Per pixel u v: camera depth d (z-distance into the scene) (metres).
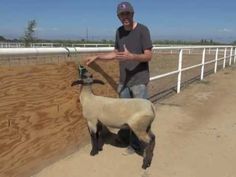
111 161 2.37
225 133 3.10
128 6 2.28
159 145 2.73
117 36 2.45
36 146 2.13
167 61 11.24
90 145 2.61
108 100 2.27
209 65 9.95
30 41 18.81
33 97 2.08
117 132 2.85
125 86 2.49
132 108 2.18
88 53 2.60
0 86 1.83
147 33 2.33
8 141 1.91
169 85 5.73
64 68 2.34
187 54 15.23
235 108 4.08
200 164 2.41
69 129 2.44
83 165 2.28
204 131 3.13
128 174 2.21
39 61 2.20
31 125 2.08
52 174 2.13
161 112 3.74
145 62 2.44
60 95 2.32
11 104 1.92
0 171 1.88
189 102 4.29
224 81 6.21
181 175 2.24
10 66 1.92
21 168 2.02
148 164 2.29
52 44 17.67
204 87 5.48
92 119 2.32
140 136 2.21
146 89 2.49
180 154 2.57
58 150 2.34
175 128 3.19
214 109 3.99
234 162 2.46
